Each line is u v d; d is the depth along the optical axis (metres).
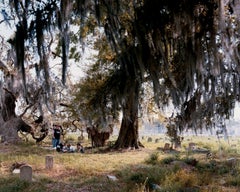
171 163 10.36
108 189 7.22
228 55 3.80
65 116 18.16
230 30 3.73
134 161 11.12
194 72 3.89
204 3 3.62
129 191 6.91
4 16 3.41
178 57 4.31
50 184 7.52
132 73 4.15
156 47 3.71
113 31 3.47
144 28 3.65
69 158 11.16
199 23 3.75
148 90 9.07
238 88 5.00
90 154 13.27
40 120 17.58
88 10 3.36
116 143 16.03
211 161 10.36
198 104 5.64
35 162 10.23
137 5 3.64
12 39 3.45
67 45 3.50
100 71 12.60
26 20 3.37
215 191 7.01
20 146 15.70
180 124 6.74
